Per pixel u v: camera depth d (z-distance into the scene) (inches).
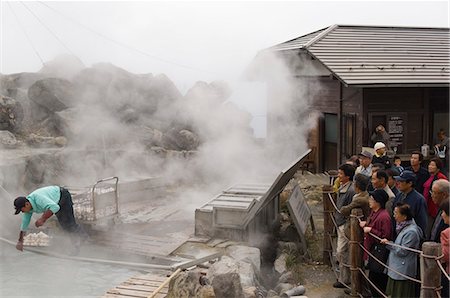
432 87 577.0
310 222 429.1
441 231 259.4
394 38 666.2
